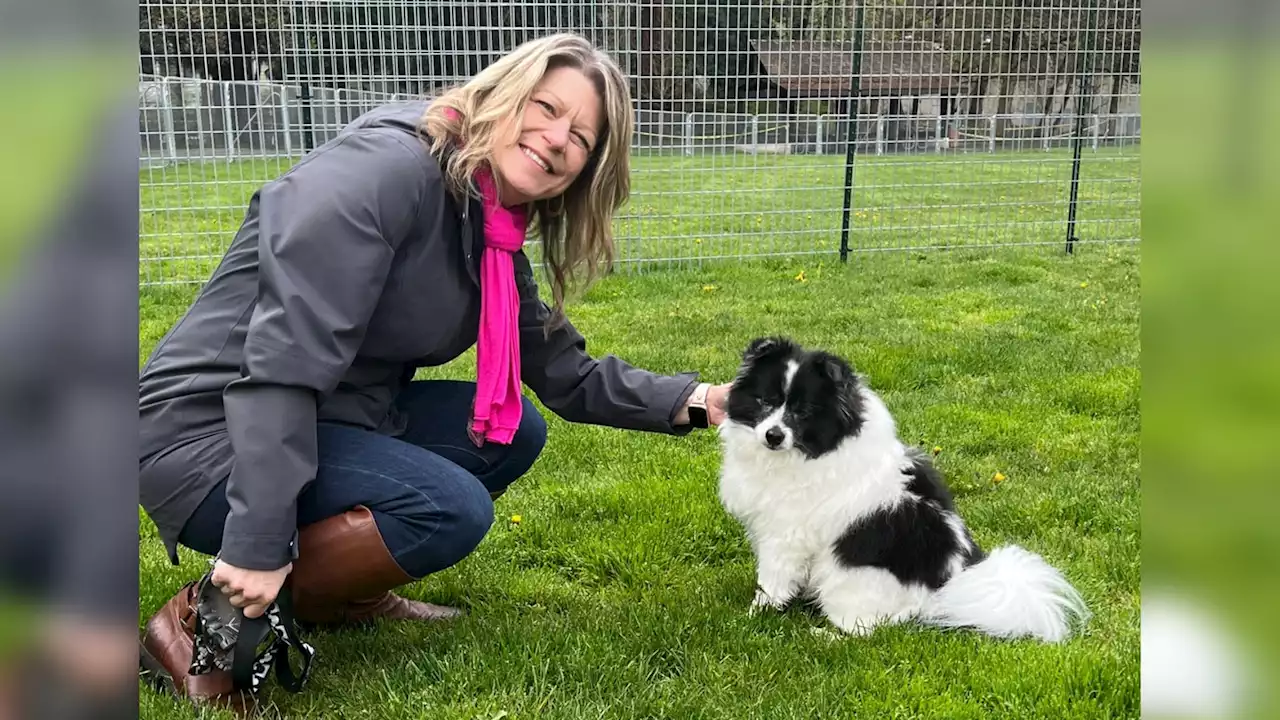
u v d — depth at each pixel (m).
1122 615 3.04
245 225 2.47
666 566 3.47
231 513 2.19
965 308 7.54
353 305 2.24
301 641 2.50
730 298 7.74
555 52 2.52
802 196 10.55
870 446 3.19
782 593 3.23
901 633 2.95
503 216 2.61
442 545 2.53
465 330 2.74
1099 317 7.21
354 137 2.41
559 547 3.53
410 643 2.78
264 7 8.19
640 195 9.74
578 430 4.72
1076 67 9.55
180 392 2.38
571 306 7.37
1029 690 2.59
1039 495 4.00
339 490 2.45
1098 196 10.45
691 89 9.50
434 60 8.29
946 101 10.83
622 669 2.64
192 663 2.44
